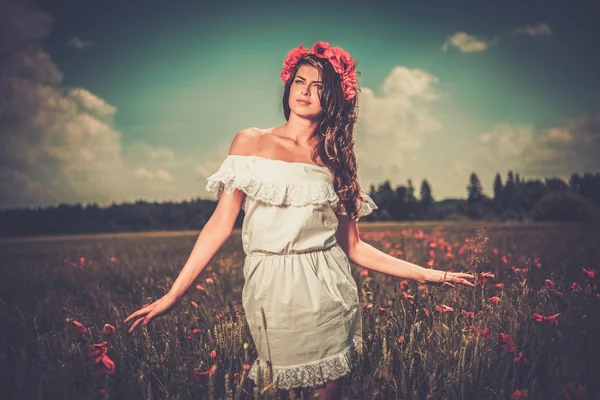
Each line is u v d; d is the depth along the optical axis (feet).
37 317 14.21
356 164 9.01
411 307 11.21
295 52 8.94
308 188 8.14
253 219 8.16
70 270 28.09
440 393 8.61
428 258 25.00
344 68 8.83
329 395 8.11
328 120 8.79
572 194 159.43
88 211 265.95
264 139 8.55
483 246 11.53
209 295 16.97
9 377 9.11
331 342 8.05
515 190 268.00
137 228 263.70
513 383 8.27
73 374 8.93
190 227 265.13
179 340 10.87
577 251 27.04
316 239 8.18
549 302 11.94
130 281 23.21
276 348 7.99
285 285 8.00
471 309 11.48
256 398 7.27
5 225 257.34
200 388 8.18
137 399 8.26
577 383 7.88
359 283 17.63
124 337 10.33
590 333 9.79
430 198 325.21
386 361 8.89
